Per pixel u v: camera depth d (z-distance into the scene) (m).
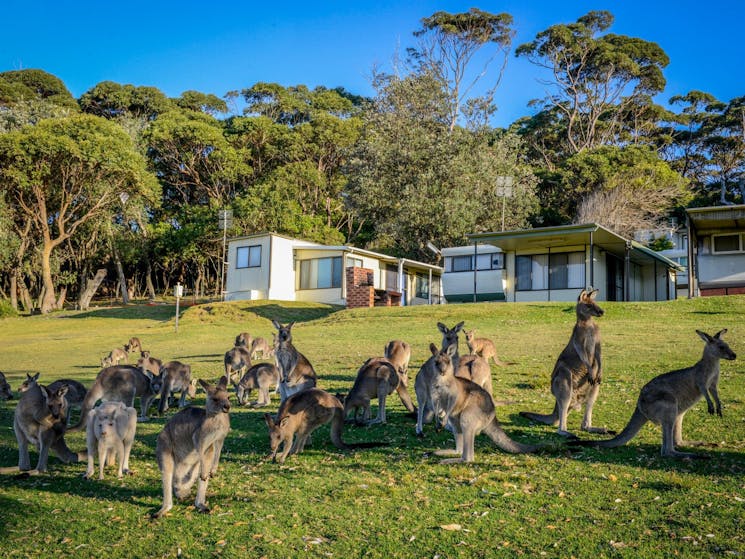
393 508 7.55
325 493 8.16
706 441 9.65
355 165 59.59
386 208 55.91
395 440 10.46
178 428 7.66
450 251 39.66
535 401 12.91
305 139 68.69
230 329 31.44
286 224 58.72
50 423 9.33
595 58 76.62
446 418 9.05
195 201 70.62
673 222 55.56
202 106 84.25
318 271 42.47
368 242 66.25
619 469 8.52
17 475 9.12
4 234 48.62
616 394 13.27
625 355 17.97
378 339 23.80
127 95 77.19
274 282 41.53
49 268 53.34
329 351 21.33
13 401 15.41
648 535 6.53
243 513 7.57
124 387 11.89
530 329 24.70
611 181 56.59
